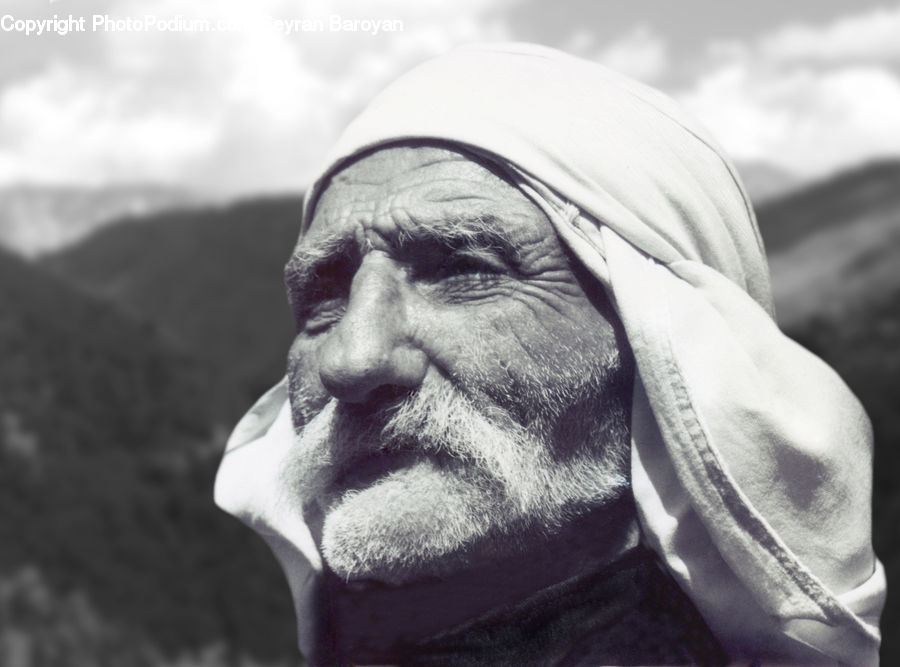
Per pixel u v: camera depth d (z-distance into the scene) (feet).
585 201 2.57
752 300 2.62
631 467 2.60
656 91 2.85
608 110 2.68
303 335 2.75
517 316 2.57
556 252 2.59
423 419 2.55
